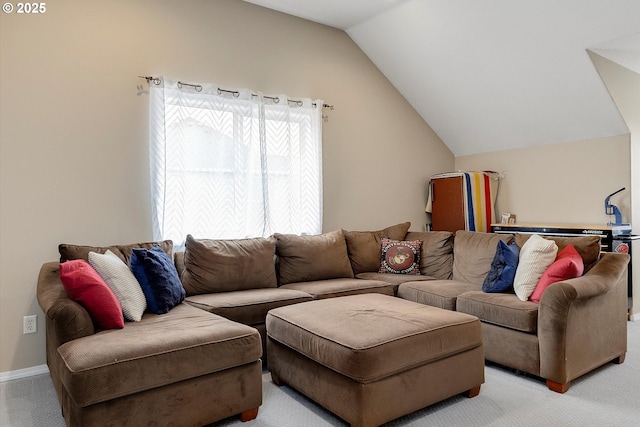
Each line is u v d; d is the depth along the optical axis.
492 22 3.59
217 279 3.14
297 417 2.23
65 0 2.96
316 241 3.76
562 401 2.37
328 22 4.24
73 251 2.67
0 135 2.73
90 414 1.74
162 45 3.35
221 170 3.53
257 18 3.85
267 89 3.91
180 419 1.96
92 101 3.05
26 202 2.82
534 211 4.66
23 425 2.15
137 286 2.49
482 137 4.95
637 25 3.10
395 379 2.05
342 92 4.45
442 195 4.95
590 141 4.20
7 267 2.76
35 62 2.85
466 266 3.70
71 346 1.93
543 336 2.51
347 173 4.48
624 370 2.80
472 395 2.43
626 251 3.82
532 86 4.00
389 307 2.59
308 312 2.51
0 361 2.75
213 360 2.04
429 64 4.35
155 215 3.24
